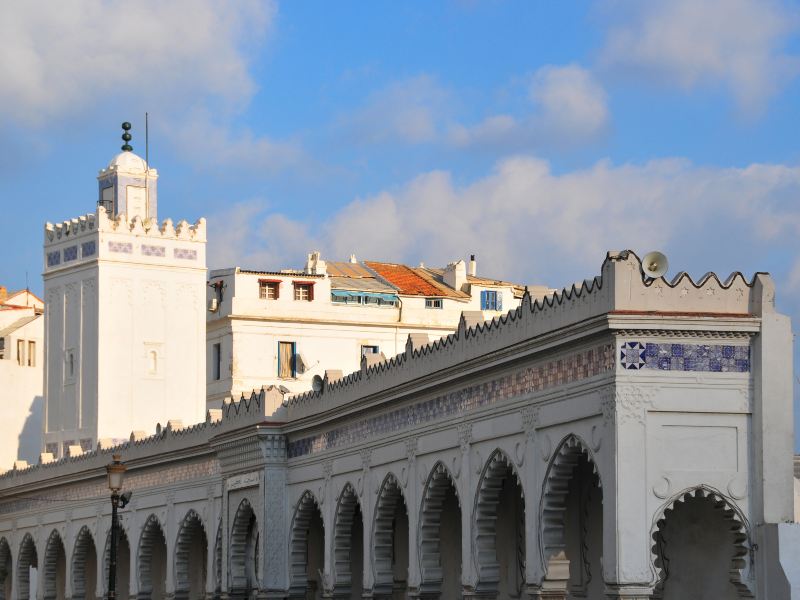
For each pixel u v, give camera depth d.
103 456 76.25
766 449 36.00
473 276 106.56
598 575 41.81
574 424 38.47
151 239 87.00
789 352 36.28
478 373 43.53
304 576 59.56
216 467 65.50
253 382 94.06
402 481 49.31
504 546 46.31
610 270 36.31
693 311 36.25
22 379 98.06
